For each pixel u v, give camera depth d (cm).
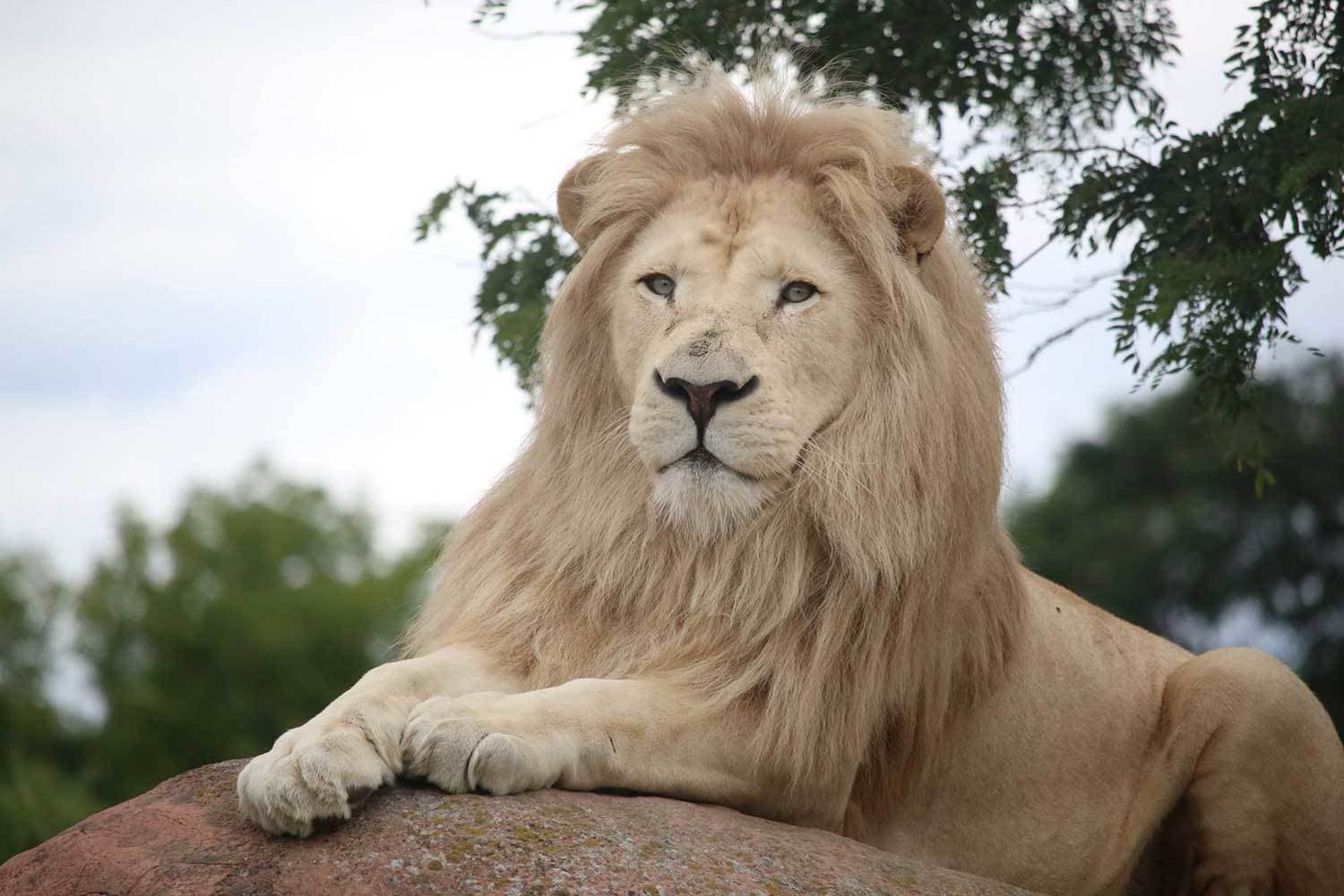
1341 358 3161
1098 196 920
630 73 915
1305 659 3022
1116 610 3131
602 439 695
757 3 974
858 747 666
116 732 3294
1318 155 812
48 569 3525
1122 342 914
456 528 759
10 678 3375
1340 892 791
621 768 596
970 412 686
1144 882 834
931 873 582
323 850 535
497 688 657
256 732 3391
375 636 3509
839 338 668
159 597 3506
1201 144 906
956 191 898
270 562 3766
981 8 974
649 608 676
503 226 999
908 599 666
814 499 659
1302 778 786
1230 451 945
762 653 652
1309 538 3062
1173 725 807
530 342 945
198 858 541
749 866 548
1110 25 1005
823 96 774
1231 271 852
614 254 705
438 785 558
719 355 637
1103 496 3284
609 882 521
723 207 688
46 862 562
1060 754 783
